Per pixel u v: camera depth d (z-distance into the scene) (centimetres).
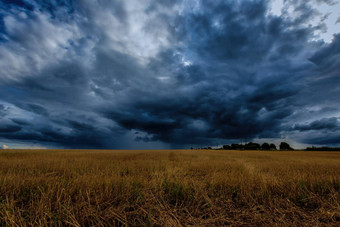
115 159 1353
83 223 252
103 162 1043
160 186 432
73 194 368
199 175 723
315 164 1107
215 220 283
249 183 452
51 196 326
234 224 275
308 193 395
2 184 394
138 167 874
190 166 930
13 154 1716
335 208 312
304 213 306
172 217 289
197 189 410
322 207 313
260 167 914
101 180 447
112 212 274
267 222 277
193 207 330
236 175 589
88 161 1058
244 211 314
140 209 304
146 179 531
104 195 347
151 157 1659
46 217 267
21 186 405
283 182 465
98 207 292
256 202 353
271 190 425
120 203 325
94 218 265
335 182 458
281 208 321
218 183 474
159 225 261
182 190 393
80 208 287
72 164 878
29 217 264
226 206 340
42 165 835
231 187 439
